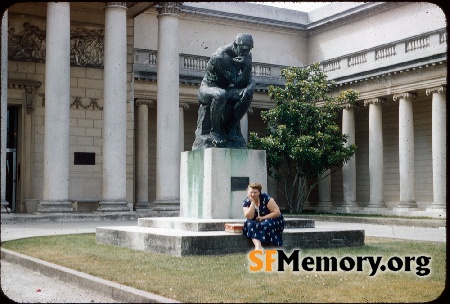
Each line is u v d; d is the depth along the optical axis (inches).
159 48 1577.3
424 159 1872.5
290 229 652.7
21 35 1576.0
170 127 1550.2
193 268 479.5
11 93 1558.8
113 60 1450.5
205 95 697.0
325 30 2379.4
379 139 1846.7
